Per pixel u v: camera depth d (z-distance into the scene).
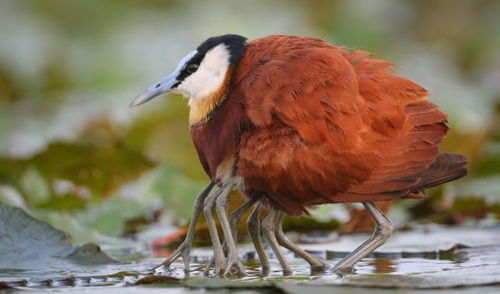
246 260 12.98
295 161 11.14
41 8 32.91
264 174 11.24
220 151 11.64
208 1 30.72
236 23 28.59
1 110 27.52
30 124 25.05
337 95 11.18
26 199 16.84
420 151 11.30
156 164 17.36
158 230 15.30
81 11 32.66
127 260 12.81
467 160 11.62
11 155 19.36
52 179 17.33
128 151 17.38
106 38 31.52
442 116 11.45
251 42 11.89
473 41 32.84
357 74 11.41
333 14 30.89
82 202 16.84
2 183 17.20
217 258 11.62
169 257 12.44
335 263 12.52
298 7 30.86
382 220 11.78
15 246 12.48
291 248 12.15
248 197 11.63
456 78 28.38
